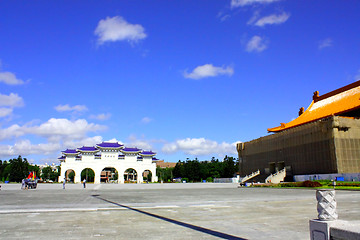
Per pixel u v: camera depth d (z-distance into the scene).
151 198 24.42
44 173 149.62
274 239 8.16
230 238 8.28
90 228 9.89
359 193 27.73
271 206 17.03
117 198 24.61
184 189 44.56
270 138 75.25
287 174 66.50
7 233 9.02
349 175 46.53
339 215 12.50
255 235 8.70
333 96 73.44
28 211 14.41
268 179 62.31
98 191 38.66
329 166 53.81
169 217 12.55
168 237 8.41
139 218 12.24
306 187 40.72
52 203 19.67
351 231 4.52
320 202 5.40
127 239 8.16
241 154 90.25
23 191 39.03
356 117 59.84
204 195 28.31
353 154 53.62
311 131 59.62
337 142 53.06
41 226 10.28
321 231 5.16
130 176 148.50
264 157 77.50
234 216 12.86
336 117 53.50
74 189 45.97
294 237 8.42
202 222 11.17
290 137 66.62
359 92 63.34
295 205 17.58
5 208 16.19
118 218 12.24
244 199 22.30
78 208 15.84
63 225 10.49
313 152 58.59
